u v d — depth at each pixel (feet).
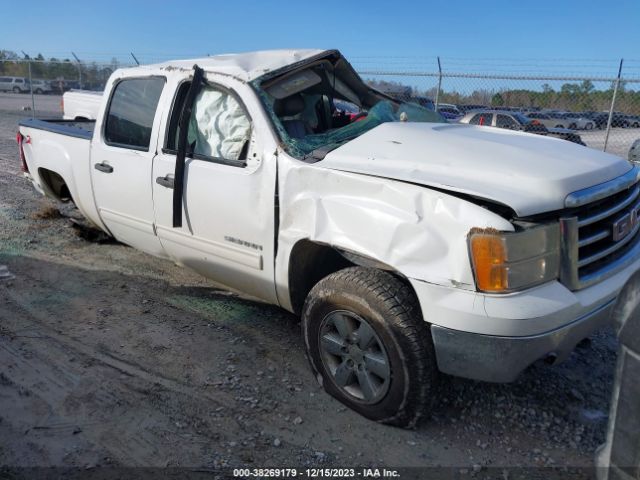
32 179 18.94
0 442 9.11
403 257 8.70
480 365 8.33
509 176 8.91
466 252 8.13
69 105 34.91
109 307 14.24
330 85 14.97
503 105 42.39
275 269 10.91
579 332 8.74
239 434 9.48
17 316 13.58
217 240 12.00
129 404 10.21
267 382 11.01
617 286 9.34
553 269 8.54
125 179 13.97
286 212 10.44
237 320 13.67
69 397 10.37
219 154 11.99
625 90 37.91
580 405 10.46
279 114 12.25
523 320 7.97
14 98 94.27
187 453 8.99
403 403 9.08
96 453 8.93
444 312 8.32
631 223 10.21
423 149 10.12
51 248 18.65
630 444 5.98
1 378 10.92
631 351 5.85
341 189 9.64
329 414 10.05
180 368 11.46
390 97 15.84
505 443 9.42
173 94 12.92
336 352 9.92
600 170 9.81
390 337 8.87
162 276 16.46
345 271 9.58
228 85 11.87
